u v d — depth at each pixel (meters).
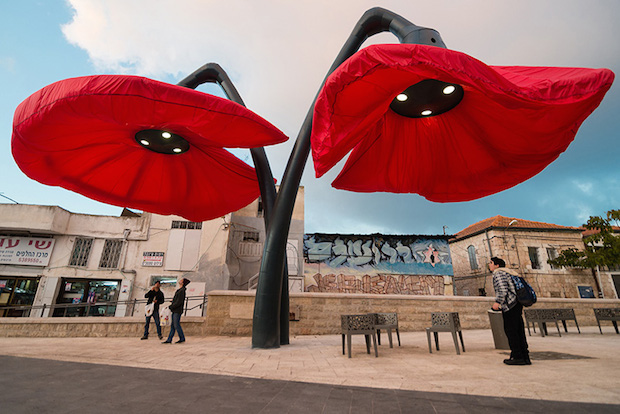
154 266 18.64
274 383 3.68
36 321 9.68
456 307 11.36
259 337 7.00
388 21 7.10
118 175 8.91
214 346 7.42
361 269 21.72
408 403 2.86
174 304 8.21
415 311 11.03
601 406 2.69
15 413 2.49
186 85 9.34
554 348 6.41
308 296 10.55
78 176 8.34
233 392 3.26
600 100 4.56
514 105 4.50
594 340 7.80
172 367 4.68
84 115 5.18
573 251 20.17
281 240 7.55
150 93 4.90
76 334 9.68
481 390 3.29
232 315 10.11
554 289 22.73
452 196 8.45
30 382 3.57
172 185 9.68
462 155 7.62
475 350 6.39
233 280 19.34
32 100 5.38
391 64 4.06
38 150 6.53
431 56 3.97
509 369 4.37
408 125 7.20
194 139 7.82
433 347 6.91
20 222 17.66
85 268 18.22
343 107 4.67
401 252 22.22
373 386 3.53
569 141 5.88
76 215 19.03
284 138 6.00
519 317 4.78
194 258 18.91
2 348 6.80
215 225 19.56
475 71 4.00
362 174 8.12
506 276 4.84
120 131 7.18
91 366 4.65
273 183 8.56
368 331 5.79
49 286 17.61
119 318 9.92
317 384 3.62
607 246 17.55
